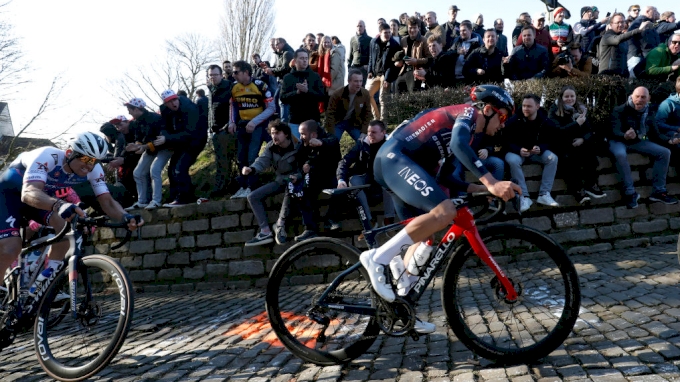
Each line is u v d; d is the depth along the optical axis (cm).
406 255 266
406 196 262
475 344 247
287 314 316
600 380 213
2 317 299
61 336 308
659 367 221
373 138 534
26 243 337
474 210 580
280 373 265
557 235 584
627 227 583
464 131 250
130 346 347
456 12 924
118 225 276
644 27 775
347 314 267
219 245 641
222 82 717
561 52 778
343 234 597
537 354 241
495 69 740
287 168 597
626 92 641
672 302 327
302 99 664
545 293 250
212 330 381
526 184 597
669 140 592
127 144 701
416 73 747
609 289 382
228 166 721
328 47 824
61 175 304
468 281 258
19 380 282
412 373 247
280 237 591
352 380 246
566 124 584
